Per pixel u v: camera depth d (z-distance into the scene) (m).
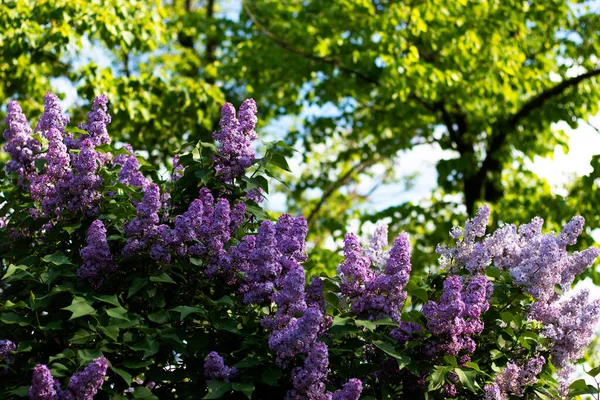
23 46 10.26
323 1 13.35
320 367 3.65
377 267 4.54
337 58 13.10
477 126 13.31
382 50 11.98
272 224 4.02
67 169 4.50
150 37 11.41
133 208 4.30
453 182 13.93
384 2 13.41
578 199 12.92
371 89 13.77
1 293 4.30
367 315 4.09
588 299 4.54
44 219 4.49
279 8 13.44
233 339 4.01
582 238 12.22
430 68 11.50
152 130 12.14
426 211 13.85
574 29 13.07
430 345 3.99
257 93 14.70
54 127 4.83
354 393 3.67
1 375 3.87
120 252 4.25
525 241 4.79
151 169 4.78
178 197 4.62
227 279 4.18
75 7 10.32
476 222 4.59
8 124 4.98
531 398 4.41
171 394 4.12
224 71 14.54
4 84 11.74
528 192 13.68
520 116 12.94
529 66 12.93
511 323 4.56
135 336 3.86
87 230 4.26
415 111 13.77
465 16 12.09
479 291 4.08
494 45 12.19
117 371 3.61
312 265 4.33
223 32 15.05
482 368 4.44
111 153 4.78
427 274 4.82
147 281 3.97
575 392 4.36
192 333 4.10
